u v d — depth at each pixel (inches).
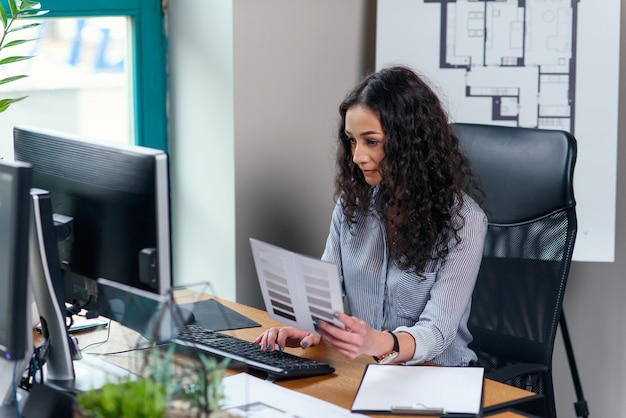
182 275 128.5
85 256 74.4
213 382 54.9
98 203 72.2
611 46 117.2
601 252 119.0
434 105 84.7
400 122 82.1
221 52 115.8
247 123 116.2
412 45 120.6
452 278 83.3
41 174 78.2
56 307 70.1
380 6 120.3
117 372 72.6
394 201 84.4
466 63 120.2
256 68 115.9
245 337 86.3
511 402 70.9
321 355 81.7
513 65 119.4
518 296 91.7
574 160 91.0
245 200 117.6
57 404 67.8
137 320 66.4
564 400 130.6
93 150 72.7
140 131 124.9
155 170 67.8
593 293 127.4
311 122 121.8
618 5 116.5
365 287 89.4
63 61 118.3
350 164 89.3
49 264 69.4
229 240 118.6
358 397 69.8
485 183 94.4
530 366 86.0
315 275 70.8
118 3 119.7
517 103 119.8
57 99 118.8
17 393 70.6
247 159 117.0
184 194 126.1
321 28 120.7
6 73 114.1
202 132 121.0
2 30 112.7
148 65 123.9
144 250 69.2
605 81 117.6
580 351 129.1
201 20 118.5
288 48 118.2
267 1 115.4
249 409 67.1
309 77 120.7
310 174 122.9
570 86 118.6
